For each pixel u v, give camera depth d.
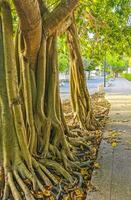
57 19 5.99
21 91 5.95
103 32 12.89
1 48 5.36
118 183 5.46
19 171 5.18
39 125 6.19
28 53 5.83
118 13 12.38
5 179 5.05
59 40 12.91
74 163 6.29
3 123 5.30
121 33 13.12
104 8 11.89
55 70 6.52
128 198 4.90
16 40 5.96
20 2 4.69
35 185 5.05
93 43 14.16
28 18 5.03
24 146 5.38
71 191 5.25
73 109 9.94
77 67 9.77
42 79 6.13
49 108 6.45
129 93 26.80
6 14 5.32
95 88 37.25
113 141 8.27
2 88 5.32
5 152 5.24
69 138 7.43
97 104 17.67
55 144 6.44
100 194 5.06
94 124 10.20
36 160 5.78
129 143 8.09
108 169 6.14
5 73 5.32
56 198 4.98
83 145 7.51
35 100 6.14
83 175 5.95
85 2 10.92
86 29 12.96
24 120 5.94
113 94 25.61
